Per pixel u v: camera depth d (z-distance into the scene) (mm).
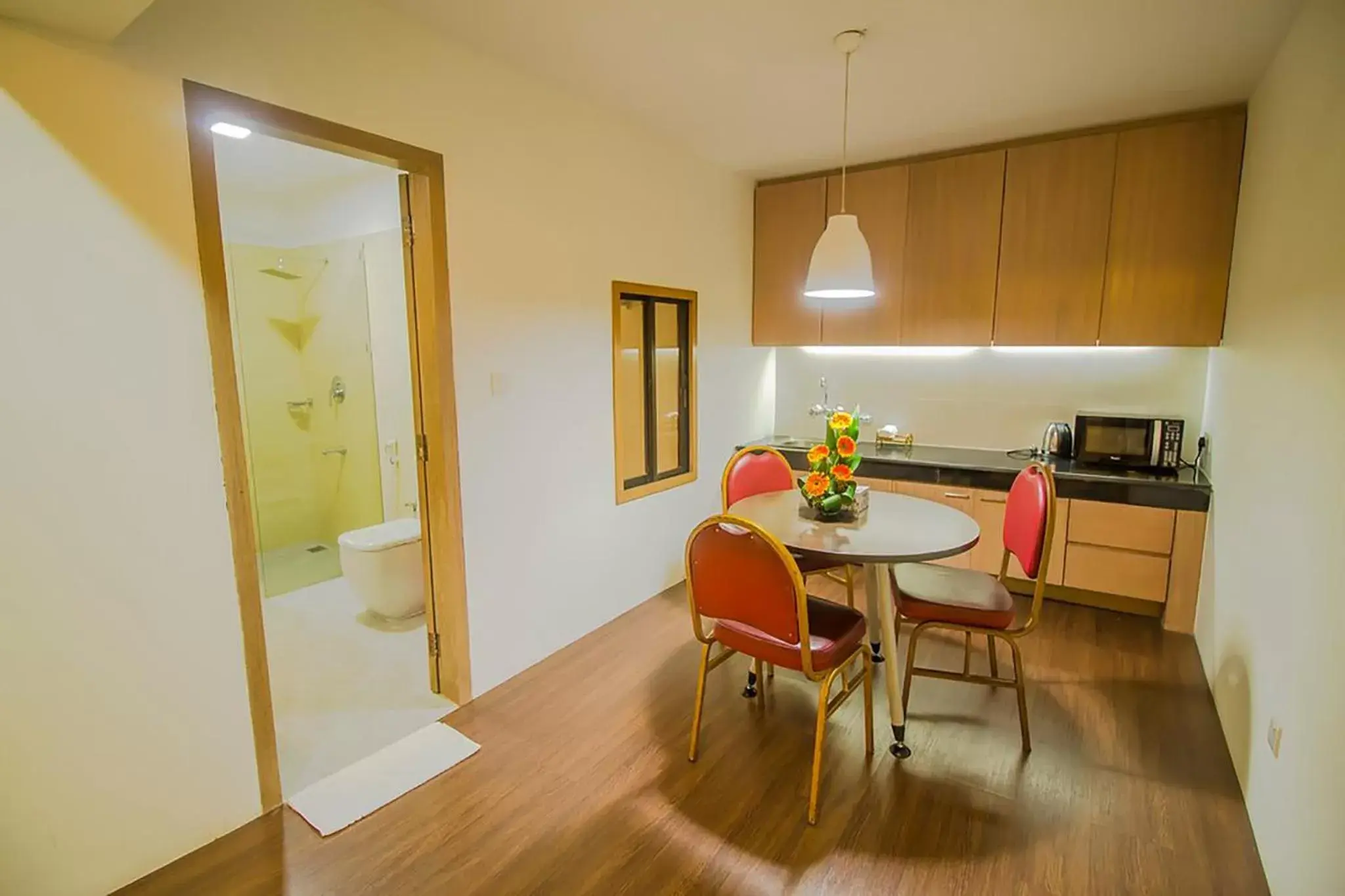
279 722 2514
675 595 3832
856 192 4102
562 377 3010
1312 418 1729
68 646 1600
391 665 2975
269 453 4363
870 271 2689
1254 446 2371
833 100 3008
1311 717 1545
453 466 2514
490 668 2754
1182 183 3219
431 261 2381
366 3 2104
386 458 4016
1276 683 1842
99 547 1631
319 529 4664
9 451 1480
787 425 4957
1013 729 2463
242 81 1809
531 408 2846
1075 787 2129
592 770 2236
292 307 4387
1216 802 2051
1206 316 3223
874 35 2373
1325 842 1392
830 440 2660
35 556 1533
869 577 2887
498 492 2725
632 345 3680
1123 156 3336
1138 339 3385
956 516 2611
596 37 2387
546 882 1770
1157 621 3441
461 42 2406
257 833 1940
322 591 3896
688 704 2652
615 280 3283
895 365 4477
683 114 3197
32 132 1465
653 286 3566
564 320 2990
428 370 2463
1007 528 2635
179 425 1748
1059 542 3531
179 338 1731
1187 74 2717
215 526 1841
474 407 2576
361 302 3941
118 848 1720
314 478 4605
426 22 2266
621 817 2012
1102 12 2207
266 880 1770
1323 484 1600
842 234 2668
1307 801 1519
